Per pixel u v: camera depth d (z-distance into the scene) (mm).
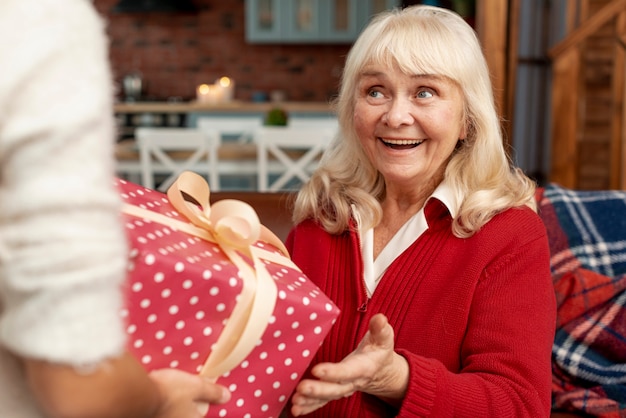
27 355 425
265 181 3613
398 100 1159
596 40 3816
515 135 4277
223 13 6797
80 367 435
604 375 1393
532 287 1128
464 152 1235
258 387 775
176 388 616
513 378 1030
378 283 1189
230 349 724
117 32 6840
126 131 6133
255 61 6879
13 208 418
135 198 833
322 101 6895
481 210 1160
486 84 1213
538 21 4273
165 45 6859
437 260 1172
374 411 1117
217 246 788
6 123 424
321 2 6508
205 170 3689
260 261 801
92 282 425
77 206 420
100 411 461
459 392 962
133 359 504
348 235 1280
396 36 1146
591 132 3912
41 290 413
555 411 1393
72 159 424
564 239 1578
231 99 6477
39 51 429
